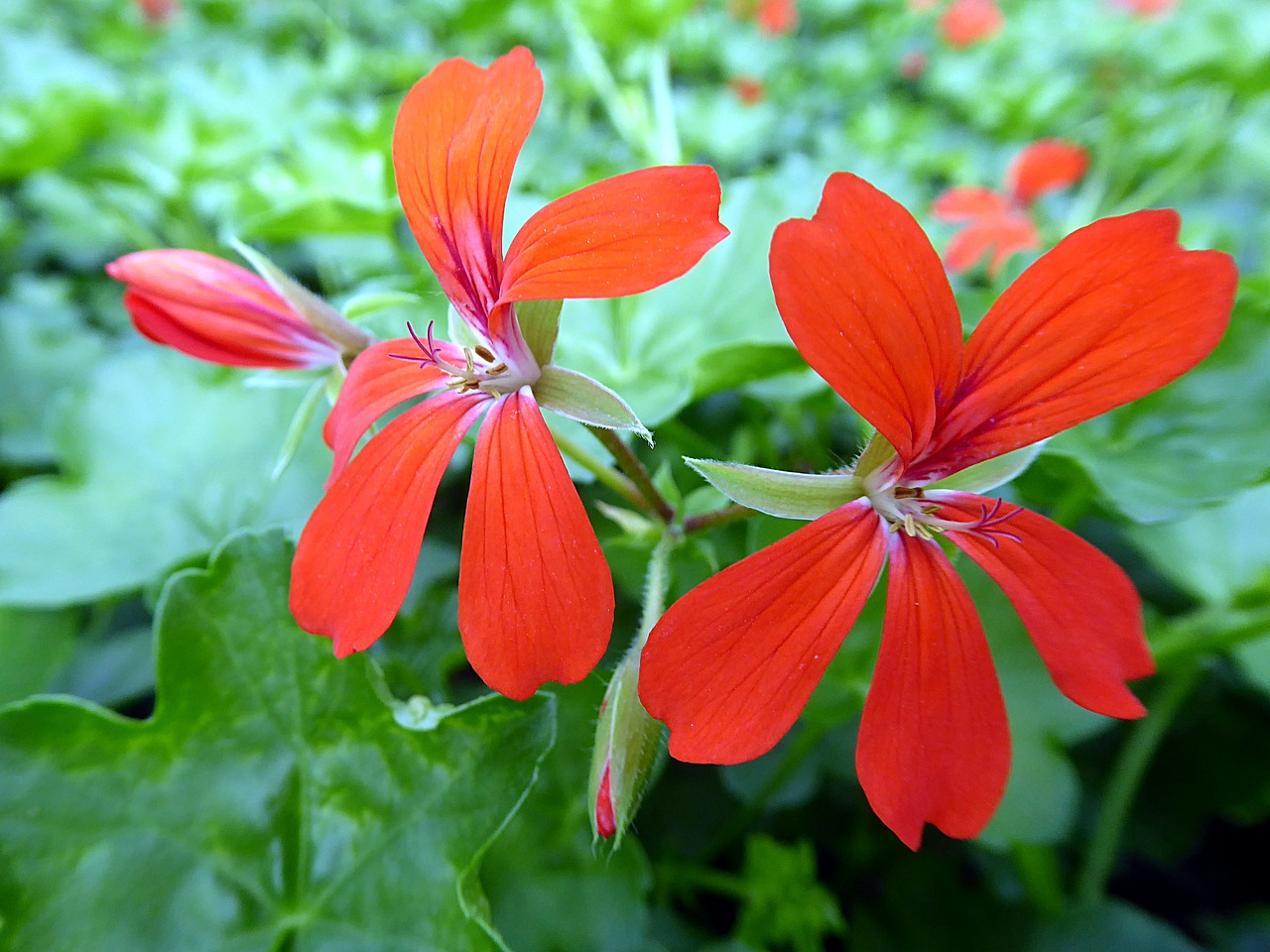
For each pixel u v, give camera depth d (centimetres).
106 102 17
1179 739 12
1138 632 6
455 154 6
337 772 7
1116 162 23
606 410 6
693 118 21
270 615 7
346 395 6
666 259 5
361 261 13
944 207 15
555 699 7
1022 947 10
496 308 6
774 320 11
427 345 6
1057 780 9
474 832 7
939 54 30
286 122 19
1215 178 23
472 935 7
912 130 22
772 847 10
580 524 5
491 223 6
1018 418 6
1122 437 9
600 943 8
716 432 13
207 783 7
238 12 31
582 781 9
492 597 5
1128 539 11
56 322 16
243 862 7
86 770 7
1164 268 5
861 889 12
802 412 13
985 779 6
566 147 18
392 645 9
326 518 6
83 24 32
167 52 29
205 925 7
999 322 5
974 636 6
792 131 24
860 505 6
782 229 5
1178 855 11
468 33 23
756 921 10
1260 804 11
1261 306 9
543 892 9
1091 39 29
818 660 5
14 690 10
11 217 20
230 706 7
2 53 22
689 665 5
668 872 11
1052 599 6
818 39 35
